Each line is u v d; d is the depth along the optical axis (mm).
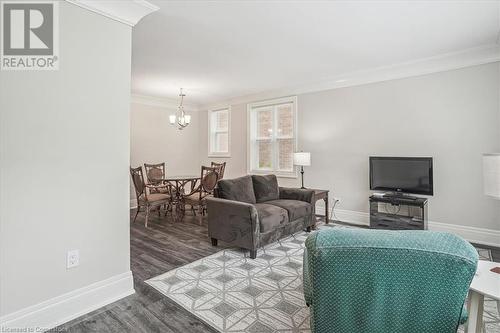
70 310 1940
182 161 6863
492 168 1554
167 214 5285
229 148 6465
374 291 1111
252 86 5227
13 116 1698
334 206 4816
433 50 3447
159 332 1793
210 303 2141
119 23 2225
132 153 5910
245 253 3219
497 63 3363
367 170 4434
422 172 3750
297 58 3740
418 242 1061
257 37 3076
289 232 3639
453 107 3664
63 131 1913
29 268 1766
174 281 2510
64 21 1909
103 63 2125
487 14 2564
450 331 1125
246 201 3717
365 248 1065
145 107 6125
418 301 1099
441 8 2457
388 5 2408
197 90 5566
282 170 5574
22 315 1732
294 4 2389
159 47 3361
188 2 2350
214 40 3145
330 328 1209
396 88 4121
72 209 1965
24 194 1743
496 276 1420
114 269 2207
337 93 4730
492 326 1829
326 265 1108
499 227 3393
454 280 1053
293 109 5305
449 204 3721
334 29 2871
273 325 1869
